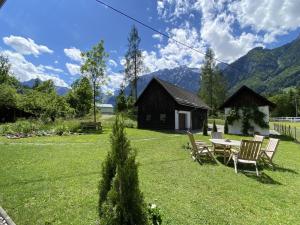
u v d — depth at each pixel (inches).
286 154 546.6
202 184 292.4
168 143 644.7
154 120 1215.6
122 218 125.0
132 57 1891.0
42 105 1359.5
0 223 186.7
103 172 143.0
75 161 397.1
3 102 1435.8
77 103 1697.8
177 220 193.6
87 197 237.0
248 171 364.5
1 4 189.9
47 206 215.9
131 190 129.0
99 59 1165.1
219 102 2529.5
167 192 258.5
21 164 371.2
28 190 255.0
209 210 216.7
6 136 746.2
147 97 1240.2
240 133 1095.6
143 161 407.5
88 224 184.1
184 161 420.8
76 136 793.6
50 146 558.9
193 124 1395.2
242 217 206.2
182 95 1346.0
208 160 439.8
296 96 3523.6
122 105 1707.7
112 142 141.7
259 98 1069.8
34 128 879.7
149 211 158.6
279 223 197.6
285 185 302.5
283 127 1157.1
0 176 303.1
